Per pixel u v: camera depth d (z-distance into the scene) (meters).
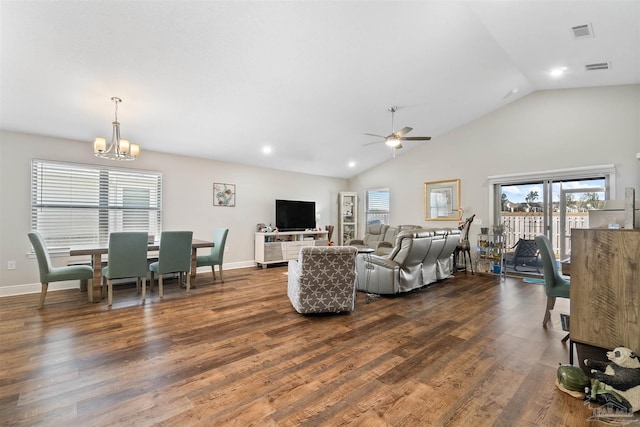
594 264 1.93
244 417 1.66
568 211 5.26
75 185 4.69
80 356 2.38
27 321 3.16
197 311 3.54
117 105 3.85
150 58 3.12
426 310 3.63
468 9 3.00
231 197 6.47
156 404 1.77
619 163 4.70
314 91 4.22
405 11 2.97
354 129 5.68
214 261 5.07
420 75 4.20
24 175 4.29
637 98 4.60
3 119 3.91
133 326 3.04
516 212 5.86
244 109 4.41
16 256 4.23
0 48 2.75
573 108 5.12
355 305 3.84
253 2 2.65
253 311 3.55
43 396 1.84
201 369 2.19
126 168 5.13
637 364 1.71
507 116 5.82
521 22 3.15
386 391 1.92
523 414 1.69
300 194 7.79
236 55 3.28
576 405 1.76
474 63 4.07
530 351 2.49
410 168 7.38
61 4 2.43
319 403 1.79
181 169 5.76
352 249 3.41
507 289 4.71
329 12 2.87
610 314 1.87
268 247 6.52
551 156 5.32
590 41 3.42
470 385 1.98
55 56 2.93
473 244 6.28
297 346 2.59
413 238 4.14
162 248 4.16
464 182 6.42
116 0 2.46
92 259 4.35
